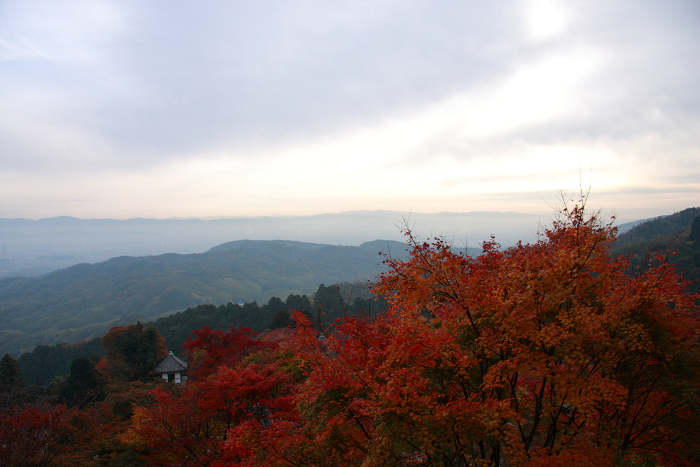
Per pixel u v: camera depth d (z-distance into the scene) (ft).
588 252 27.55
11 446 44.65
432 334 28.89
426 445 24.50
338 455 30.27
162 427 47.37
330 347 33.53
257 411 51.78
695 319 27.53
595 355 27.22
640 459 27.68
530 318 25.48
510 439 23.18
